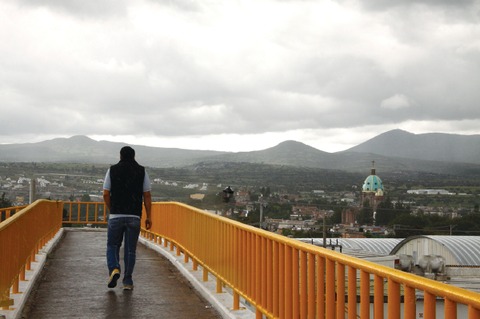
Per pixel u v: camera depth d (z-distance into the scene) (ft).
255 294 24.03
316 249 17.99
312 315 18.40
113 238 33.04
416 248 173.47
